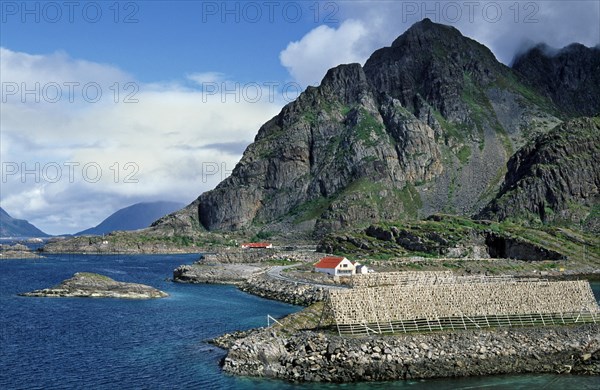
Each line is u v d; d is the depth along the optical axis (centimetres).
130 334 11500
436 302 9538
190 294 17962
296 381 8319
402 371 8438
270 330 9638
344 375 8356
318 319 9975
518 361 8781
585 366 8744
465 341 8931
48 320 13025
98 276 18288
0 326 12338
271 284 18050
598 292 17900
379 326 9144
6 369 9150
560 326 9544
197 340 10906
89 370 9050
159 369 9019
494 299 9756
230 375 8606
